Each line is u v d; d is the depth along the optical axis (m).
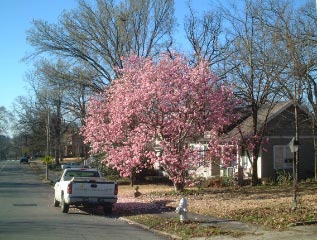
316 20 20.27
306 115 29.94
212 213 15.80
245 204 17.73
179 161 22.77
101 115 27.78
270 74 21.55
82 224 14.45
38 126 71.94
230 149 23.94
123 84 25.55
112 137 25.48
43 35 41.03
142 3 40.53
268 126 30.14
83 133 34.56
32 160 122.00
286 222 12.89
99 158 38.75
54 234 12.15
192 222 14.07
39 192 30.09
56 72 40.81
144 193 25.11
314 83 22.16
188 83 22.52
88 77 40.62
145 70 23.97
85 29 40.25
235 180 28.14
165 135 22.97
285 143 31.09
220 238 11.37
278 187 25.39
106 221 15.59
